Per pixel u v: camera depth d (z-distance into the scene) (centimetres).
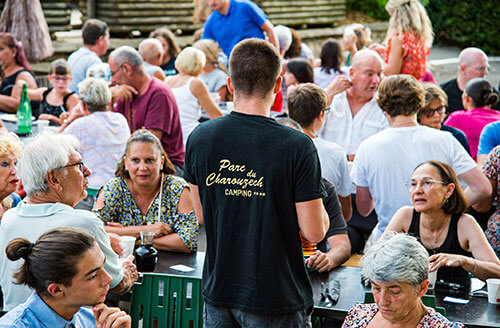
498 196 420
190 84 609
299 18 1428
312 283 324
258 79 248
